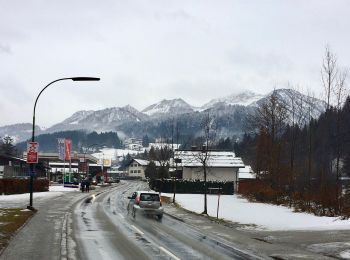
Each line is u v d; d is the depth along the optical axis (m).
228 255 13.77
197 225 23.06
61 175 109.94
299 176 42.44
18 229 18.12
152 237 17.67
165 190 68.88
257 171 46.12
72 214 26.58
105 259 12.54
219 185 66.25
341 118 34.38
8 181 45.00
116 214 28.20
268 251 14.77
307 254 14.19
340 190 31.19
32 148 27.11
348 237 17.98
